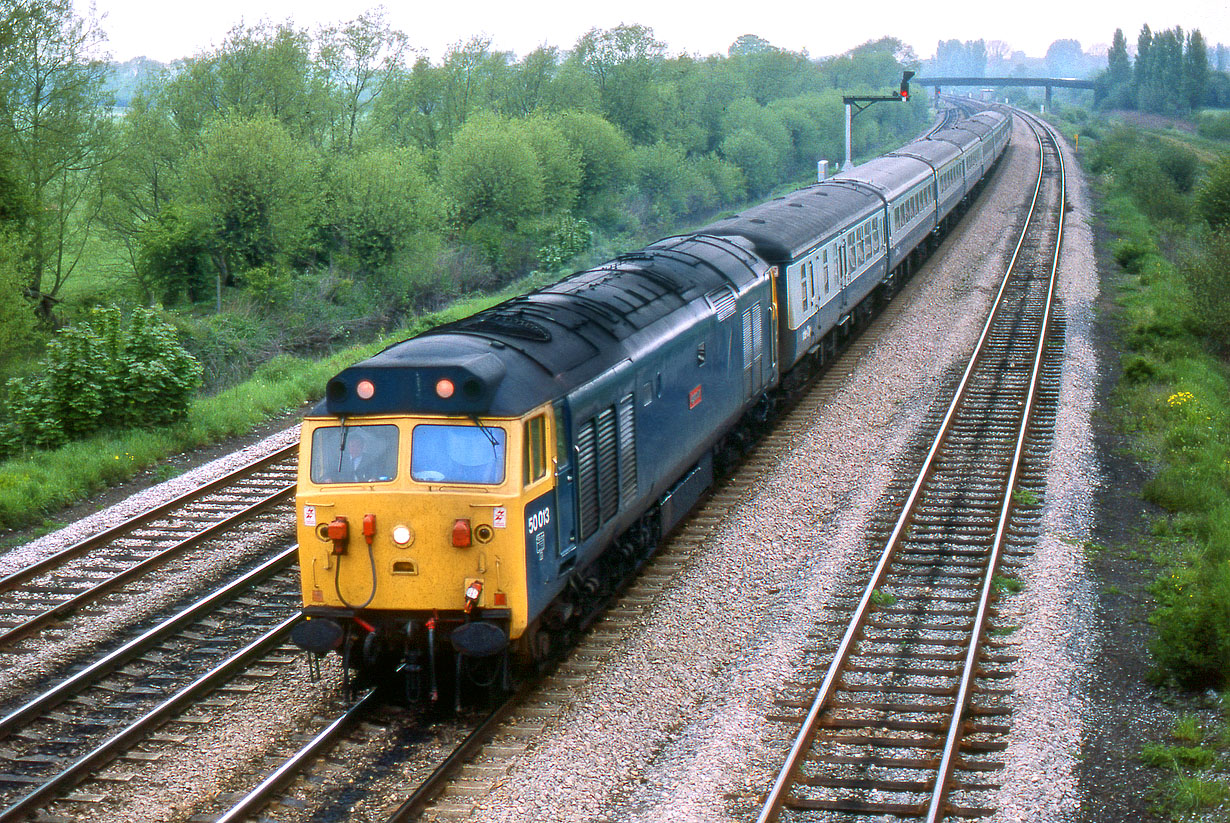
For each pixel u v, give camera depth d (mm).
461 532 19438
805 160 183625
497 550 19625
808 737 19438
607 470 23906
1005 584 26500
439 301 90750
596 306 26469
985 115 140500
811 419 41719
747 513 32031
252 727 20516
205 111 94938
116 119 82625
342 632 20078
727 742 19594
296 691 22016
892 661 22844
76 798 18156
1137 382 45844
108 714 21531
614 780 18625
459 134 105812
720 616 25312
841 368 49312
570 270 96000
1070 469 35125
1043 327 53094
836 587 26672
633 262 33156
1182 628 21688
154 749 19906
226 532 31781
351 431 20250
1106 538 30125
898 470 35438
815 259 44562
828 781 18172
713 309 32156
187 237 85000
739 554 28969
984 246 81625
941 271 72875
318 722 20688
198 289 87562
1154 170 111938
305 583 20516
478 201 103500
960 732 19625
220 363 67562
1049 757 18781
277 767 19094
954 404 40938
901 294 66500
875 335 55500
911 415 41562
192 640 24844
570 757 19141
